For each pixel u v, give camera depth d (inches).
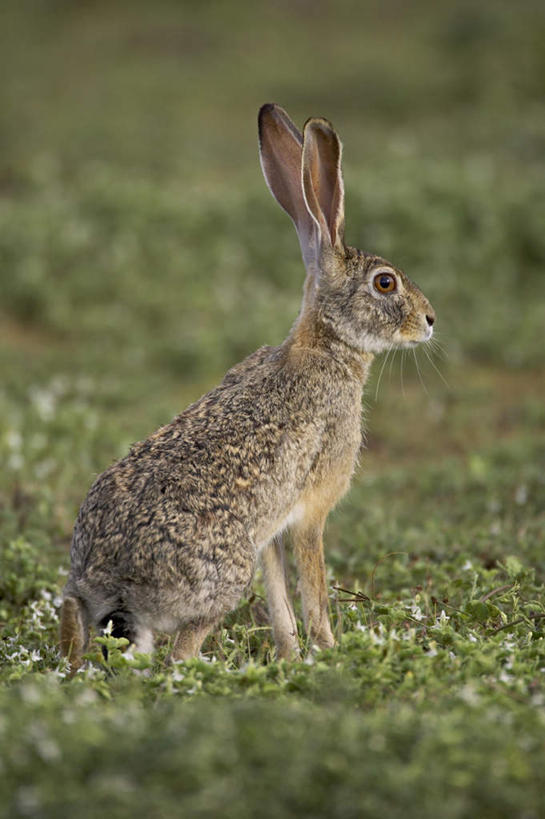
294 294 1034.7
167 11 2330.2
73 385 847.1
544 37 1903.3
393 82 1813.5
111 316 983.0
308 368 416.2
